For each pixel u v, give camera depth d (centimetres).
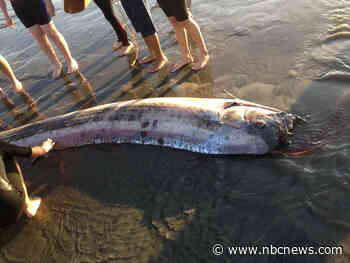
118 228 252
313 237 205
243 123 289
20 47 617
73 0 397
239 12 541
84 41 579
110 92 427
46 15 434
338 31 414
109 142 344
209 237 225
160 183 282
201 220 239
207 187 265
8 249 260
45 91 466
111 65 491
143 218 255
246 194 248
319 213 218
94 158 331
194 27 404
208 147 297
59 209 285
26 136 356
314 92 327
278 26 468
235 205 242
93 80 463
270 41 439
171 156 306
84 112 357
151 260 222
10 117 429
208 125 299
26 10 426
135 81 438
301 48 405
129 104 346
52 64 529
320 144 269
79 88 453
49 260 243
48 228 269
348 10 454
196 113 309
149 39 430
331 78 339
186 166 291
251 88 362
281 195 238
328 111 298
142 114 331
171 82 415
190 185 271
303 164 257
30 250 254
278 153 276
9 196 253
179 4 377
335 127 279
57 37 457
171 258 219
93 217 268
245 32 477
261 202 238
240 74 392
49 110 422
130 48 515
